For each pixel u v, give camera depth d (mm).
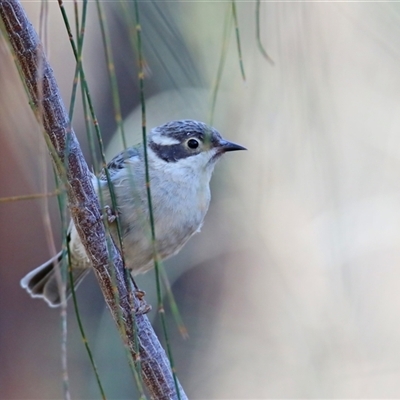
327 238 9695
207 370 11117
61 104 4996
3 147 9453
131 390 9773
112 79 4008
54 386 10422
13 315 10547
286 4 5949
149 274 10711
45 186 4105
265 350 11164
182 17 6699
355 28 7301
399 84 8758
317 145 6730
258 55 7383
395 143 9672
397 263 11547
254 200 9125
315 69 6246
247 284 11359
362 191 10258
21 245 10375
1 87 4871
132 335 5383
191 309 11180
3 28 4430
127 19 4812
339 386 10750
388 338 11438
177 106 8516
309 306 11039
